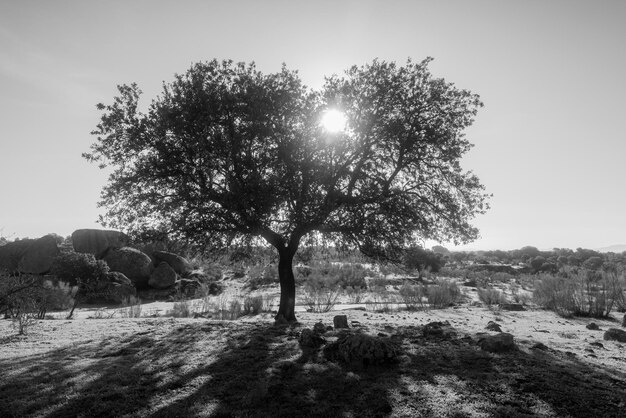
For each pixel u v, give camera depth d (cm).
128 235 1479
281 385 681
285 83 1488
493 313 2008
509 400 601
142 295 3719
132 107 1378
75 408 605
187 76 1427
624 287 2580
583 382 666
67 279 3291
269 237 1523
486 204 1545
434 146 1494
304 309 2511
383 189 1469
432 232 1606
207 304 2708
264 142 1432
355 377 705
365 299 3061
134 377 744
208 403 619
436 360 795
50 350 1010
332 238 1683
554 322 1641
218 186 1421
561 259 7206
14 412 589
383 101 1469
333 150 1445
